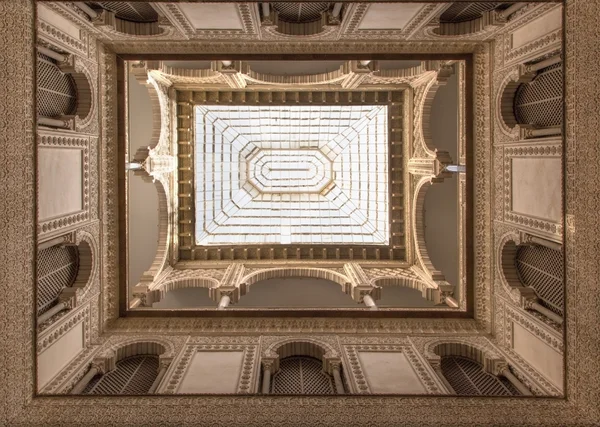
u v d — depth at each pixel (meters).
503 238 14.58
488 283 15.35
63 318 12.72
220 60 15.92
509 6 13.77
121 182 15.81
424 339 14.45
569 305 10.30
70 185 13.27
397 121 21.27
